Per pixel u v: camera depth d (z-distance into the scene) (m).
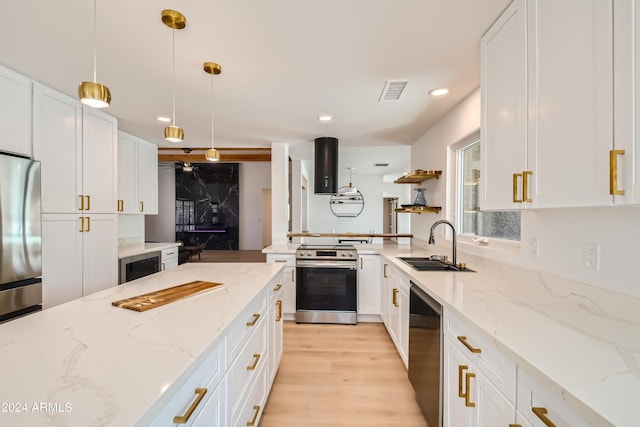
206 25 1.47
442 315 1.46
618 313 1.11
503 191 1.38
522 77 1.24
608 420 0.55
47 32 1.53
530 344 0.89
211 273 2.03
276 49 1.69
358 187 8.10
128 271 3.21
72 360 0.78
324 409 1.90
